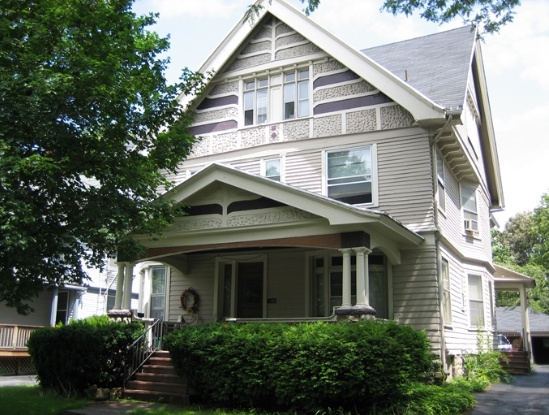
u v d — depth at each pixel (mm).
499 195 25281
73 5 10703
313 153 17156
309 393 10414
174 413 10727
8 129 9117
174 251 14562
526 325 24734
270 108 18250
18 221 8570
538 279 40000
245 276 17797
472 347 18922
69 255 10453
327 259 16281
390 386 10234
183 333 12219
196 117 19344
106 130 10719
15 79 9391
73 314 25344
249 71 18672
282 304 16734
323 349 10375
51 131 9633
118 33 11273
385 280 15438
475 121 21938
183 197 14125
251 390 11016
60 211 10312
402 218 15555
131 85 11000
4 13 10258
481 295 20281
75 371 13156
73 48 10562
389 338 10406
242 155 18219
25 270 9852
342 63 16859
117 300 15055
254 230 13477
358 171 16422
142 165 11758
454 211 18766
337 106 17125
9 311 23391
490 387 15844
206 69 19047
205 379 11641
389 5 12602
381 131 16359
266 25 18750
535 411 11375
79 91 10117
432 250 15070
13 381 17781
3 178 8336
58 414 10906
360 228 12367
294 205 12789
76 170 10570
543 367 28312
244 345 11227
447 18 12641
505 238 55719
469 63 17594
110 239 11250
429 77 17578
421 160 15688
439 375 14141
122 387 13055
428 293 14875
